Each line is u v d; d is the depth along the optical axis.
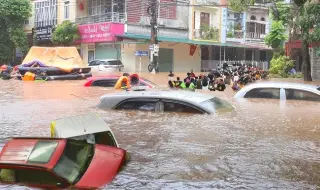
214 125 6.96
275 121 7.53
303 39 20.50
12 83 19.20
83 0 37.28
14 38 37.00
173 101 8.13
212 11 39.66
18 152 4.16
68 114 8.20
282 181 4.11
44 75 21.72
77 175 4.04
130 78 15.46
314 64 24.67
